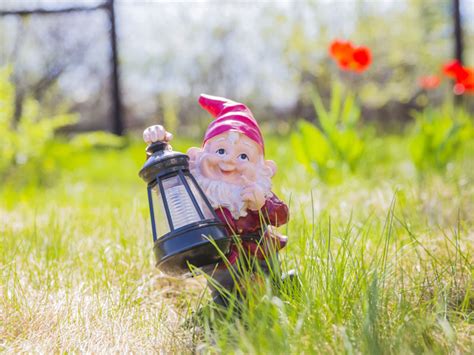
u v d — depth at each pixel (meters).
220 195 1.24
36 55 6.50
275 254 1.24
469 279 1.28
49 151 3.23
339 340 1.04
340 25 7.15
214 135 1.26
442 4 7.07
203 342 1.15
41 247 1.60
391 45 7.09
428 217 1.77
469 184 2.24
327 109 6.63
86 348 1.14
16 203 2.53
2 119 3.09
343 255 1.22
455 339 1.06
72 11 4.73
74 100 6.90
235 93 7.55
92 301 1.29
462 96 4.59
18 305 1.25
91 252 1.57
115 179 3.56
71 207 2.31
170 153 1.21
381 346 1.01
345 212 1.85
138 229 1.73
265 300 1.10
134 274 1.48
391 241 1.53
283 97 7.45
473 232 1.64
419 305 1.17
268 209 1.26
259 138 1.28
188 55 7.57
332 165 2.57
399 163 3.24
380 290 1.18
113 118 4.79
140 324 1.23
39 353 1.12
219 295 1.24
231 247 1.24
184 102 7.26
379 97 6.58
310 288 1.16
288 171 2.99
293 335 1.04
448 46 7.02
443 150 2.65
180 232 1.16
